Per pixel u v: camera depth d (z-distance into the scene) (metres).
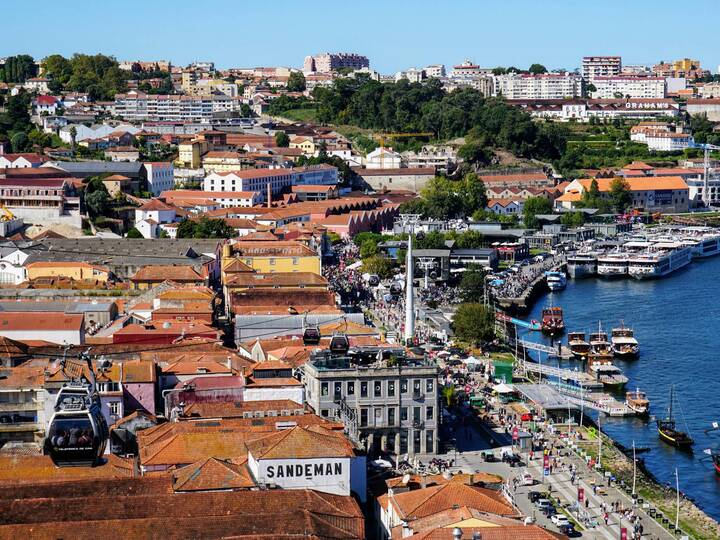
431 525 190.62
